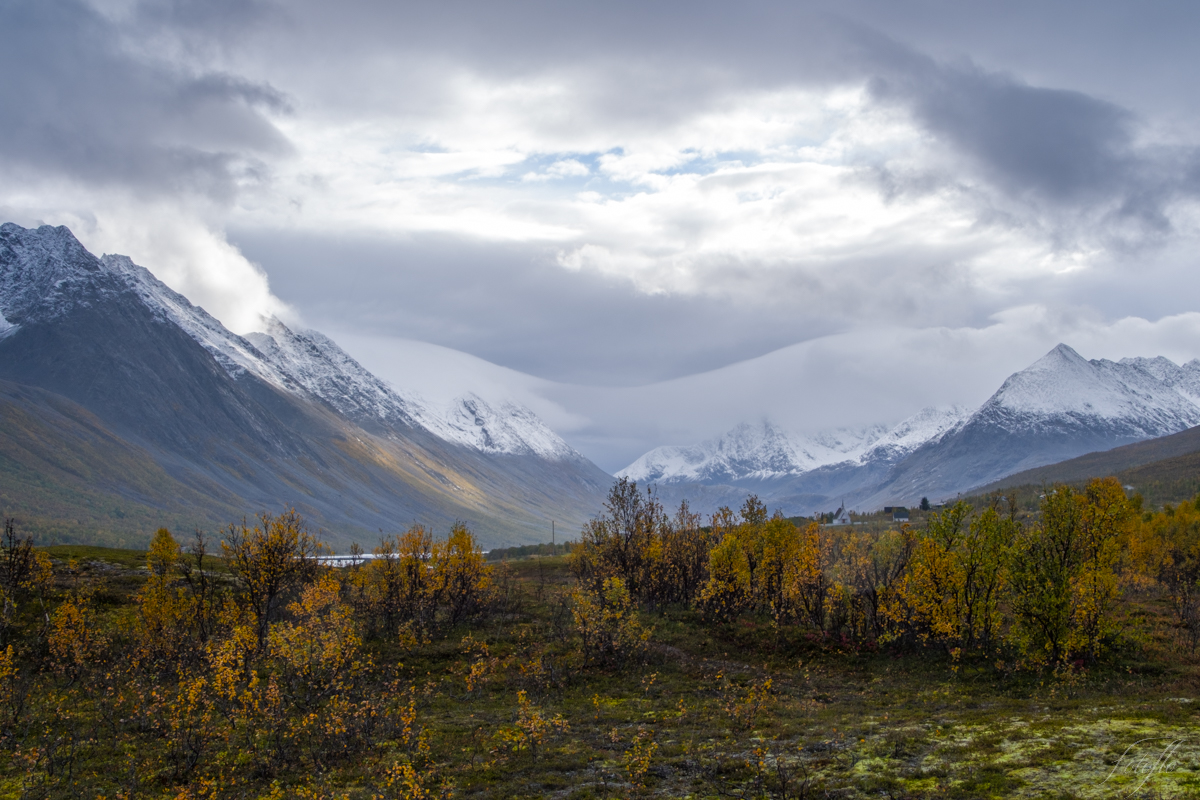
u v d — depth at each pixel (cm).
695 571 6125
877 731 2867
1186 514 7825
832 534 7950
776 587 5347
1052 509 4262
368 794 2434
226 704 3127
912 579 4503
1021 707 3138
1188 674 3541
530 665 4212
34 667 3938
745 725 3116
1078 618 3894
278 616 4547
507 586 6675
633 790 2375
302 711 3244
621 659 4381
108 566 6319
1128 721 2612
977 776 2212
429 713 3462
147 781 2591
